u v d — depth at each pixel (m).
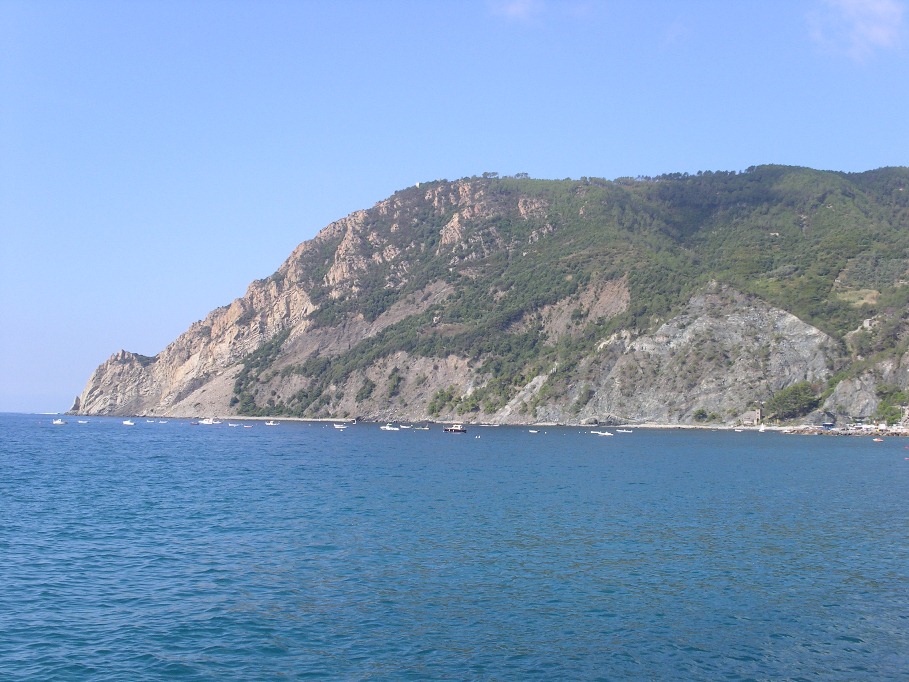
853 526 57.88
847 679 30.08
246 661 31.16
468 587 40.69
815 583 42.00
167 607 37.34
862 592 40.41
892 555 48.38
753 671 30.64
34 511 63.31
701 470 99.62
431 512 62.91
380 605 37.75
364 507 65.56
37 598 38.56
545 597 39.19
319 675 29.95
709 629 34.94
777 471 98.62
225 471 97.69
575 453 129.25
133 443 161.12
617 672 30.39
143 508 65.00
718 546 50.59
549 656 31.81
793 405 193.88
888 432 177.75
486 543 50.81
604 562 46.06
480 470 99.06
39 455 125.38
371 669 30.50
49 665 30.67
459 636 33.84
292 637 33.62
